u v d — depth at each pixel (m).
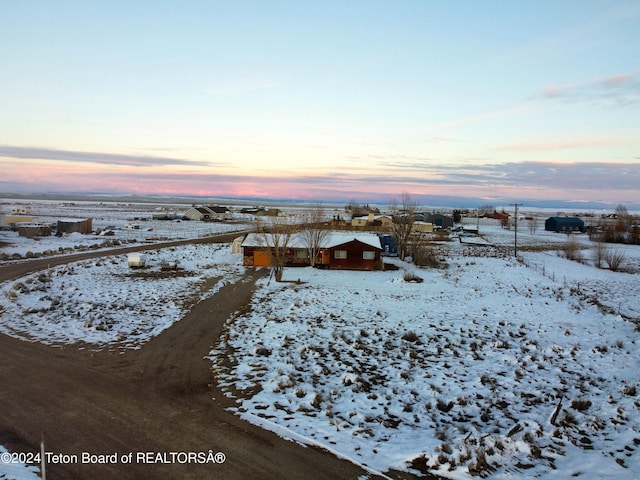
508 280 40.06
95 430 11.58
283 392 14.33
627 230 86.44
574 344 20.80
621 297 34.19
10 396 13.50
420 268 46.41
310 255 44.34
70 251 49.78
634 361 18.27
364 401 14.01
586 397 14.66
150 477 9.54
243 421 12.30
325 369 16.66
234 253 51.91
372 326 23.12
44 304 25.05
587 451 11.11
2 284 30.39
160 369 16.11
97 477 9.48
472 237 79.38
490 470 10.06
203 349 18.58
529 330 23.30
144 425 11.91
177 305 26.45
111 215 121.25
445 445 10.91
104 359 17.02
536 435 11.87
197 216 113.56
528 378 16.38
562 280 41.25
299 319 23.92
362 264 44.41
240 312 25.33
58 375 15.29
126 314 23.83
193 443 11.03
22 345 18.36
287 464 10.20
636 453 10.97
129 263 39.84
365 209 157.75
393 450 10.99
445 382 15.84
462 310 27.62
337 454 10.71
